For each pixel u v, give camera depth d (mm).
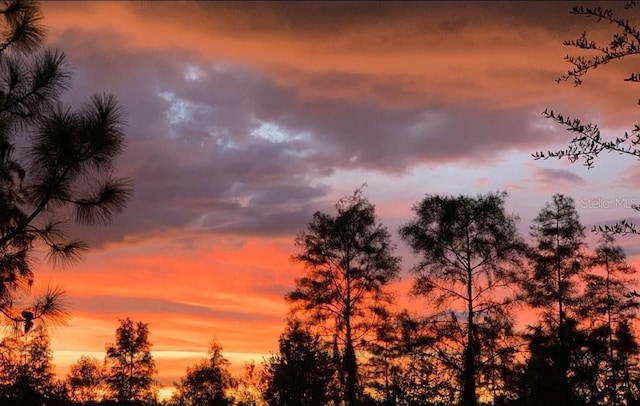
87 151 8992
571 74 6203
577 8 5992
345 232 29984
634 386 17641
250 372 23188
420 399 23375
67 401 11664
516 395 20922
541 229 30234
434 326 25141
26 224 9016
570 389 19891
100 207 9211
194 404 37250
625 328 28312
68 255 9453
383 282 29734
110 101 9102
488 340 24438
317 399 18984
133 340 41406
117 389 39000
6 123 9336
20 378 11125
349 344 27703
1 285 9016
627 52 5855
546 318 28094
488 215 26094
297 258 30125
